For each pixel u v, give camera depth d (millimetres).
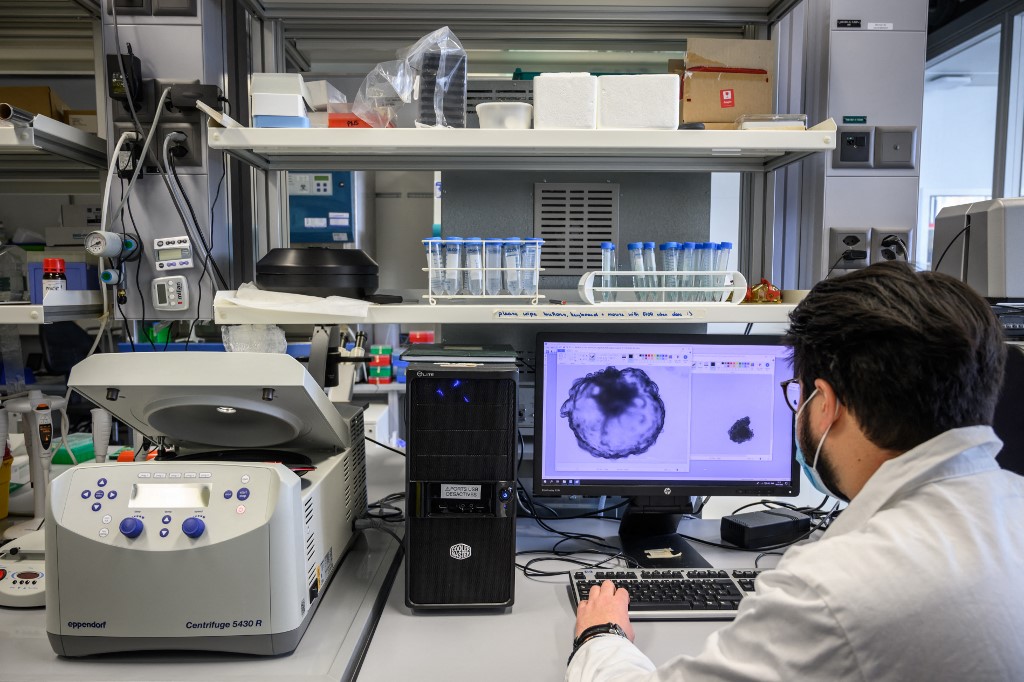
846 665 583
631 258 1430
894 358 643
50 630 927
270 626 923
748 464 1340
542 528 1474
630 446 1327
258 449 1258
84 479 948
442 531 1092
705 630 1044
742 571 1180
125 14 1518
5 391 1668
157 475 950
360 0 1641
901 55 1591
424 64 1309
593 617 980
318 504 1052
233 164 1713
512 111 1281
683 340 1313
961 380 635
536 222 1636
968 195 3248
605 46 1858
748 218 1736
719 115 1402
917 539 610
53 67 2146
